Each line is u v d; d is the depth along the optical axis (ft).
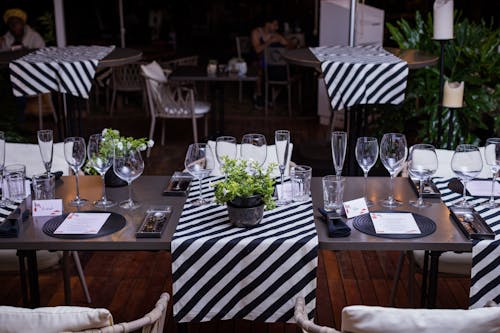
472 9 25.22
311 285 7.55
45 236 7.61
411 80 17.11
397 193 9.09
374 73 13.58
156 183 9.56
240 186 7.71
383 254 12.69
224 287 7.55
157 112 19.72
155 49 27.99
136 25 32.30
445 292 11.11
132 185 9.47
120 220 8.02
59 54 15.34
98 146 8.66
